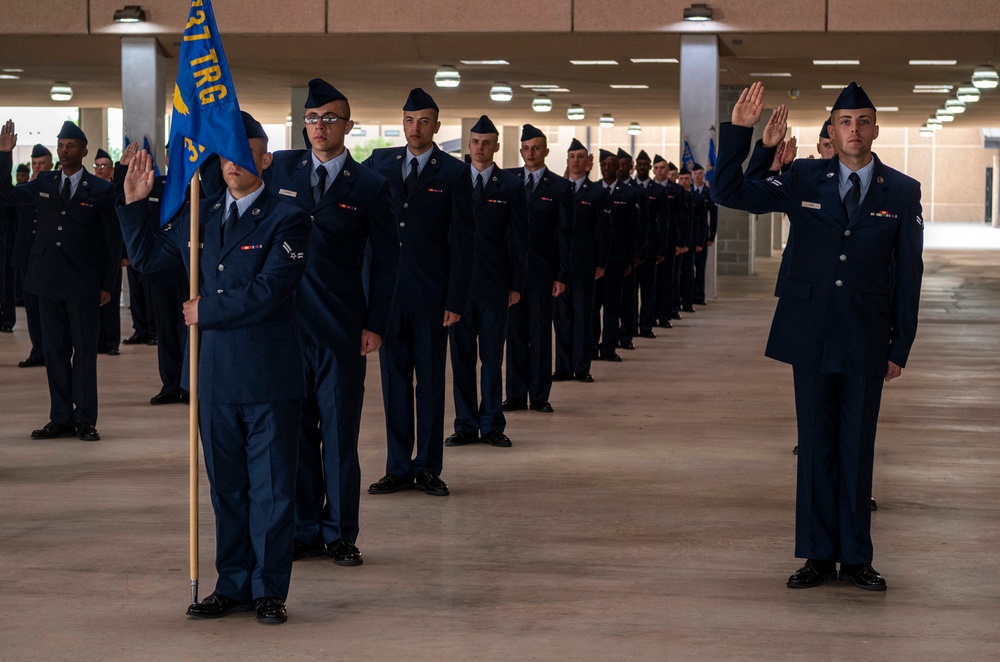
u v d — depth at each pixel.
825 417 5.07
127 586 5.05
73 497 6.64
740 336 14.91
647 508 6.48
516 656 4.27
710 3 16.81
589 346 11.16
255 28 17.22
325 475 5.47
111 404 9.83
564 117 31.28
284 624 4.59
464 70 20.56
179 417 9.25
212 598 4.73
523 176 9.46
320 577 5.21
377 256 5.56
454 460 7.68
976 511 6.48
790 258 5.14
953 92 24.64
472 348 8.10
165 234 4.79
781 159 5.23
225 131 4.47
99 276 8.33
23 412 9.43
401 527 6.05
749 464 7.62
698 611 4.78
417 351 6.75
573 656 4.28
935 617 4.74
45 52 18.56
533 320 9.46
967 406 9.86
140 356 12.80
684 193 15.93
